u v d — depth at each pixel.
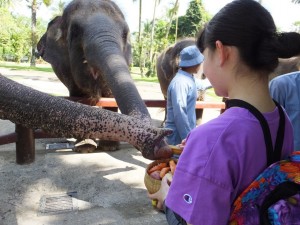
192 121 3.18
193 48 3.10
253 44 1.12
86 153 4.75
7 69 21.58
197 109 5.77
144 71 29.80
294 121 1.98
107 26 4.27
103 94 4.88
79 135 1.67
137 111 2.86
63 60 5.07
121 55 3.89
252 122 1.11
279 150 1.16
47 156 4.57
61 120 1.66
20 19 37.66
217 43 1.17
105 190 3.63
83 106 1.71
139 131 1.66
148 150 1.67
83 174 4.02
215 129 1.11
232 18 1.14
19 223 2.96
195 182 1.10
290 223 1.07
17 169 4.10
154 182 1.80
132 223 3.00
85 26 4.36
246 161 1.09
